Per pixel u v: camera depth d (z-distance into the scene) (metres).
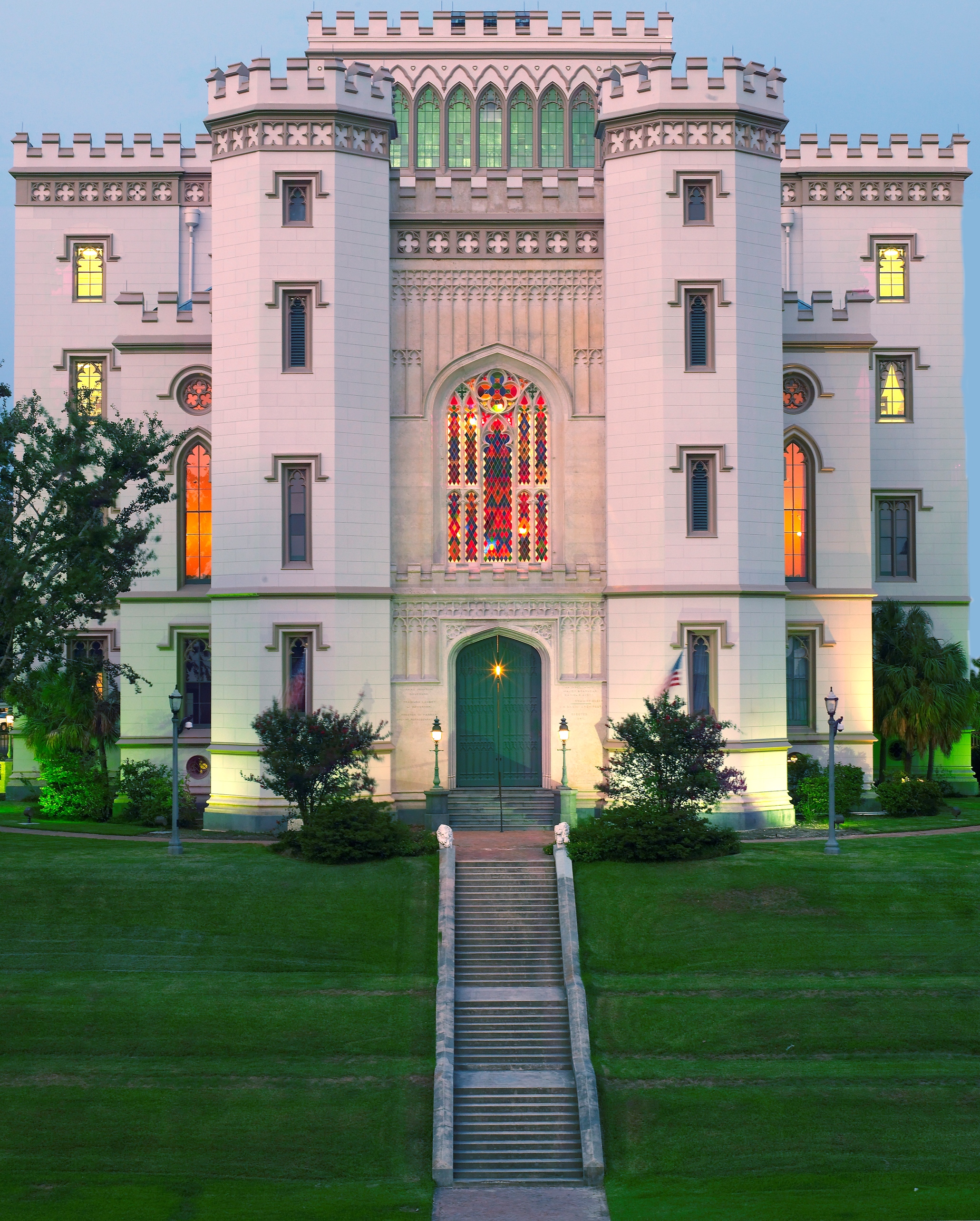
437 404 44.16
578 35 58.66
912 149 54.88
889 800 45.25
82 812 45.44
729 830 38.19
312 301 41.94
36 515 47.72
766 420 42.31
